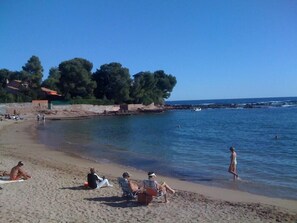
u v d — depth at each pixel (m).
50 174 21.09
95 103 120.06
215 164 28.84
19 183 17.98
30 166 24.33
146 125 77.56
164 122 86.94
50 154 32.91
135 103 135.38
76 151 36.12
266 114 113.81
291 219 13.40
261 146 41.22
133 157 32.72
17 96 104.75
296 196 18.44
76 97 117.88
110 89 127.44
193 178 23.27
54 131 60.19
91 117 105.44
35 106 102.69
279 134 55.00
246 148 39.53
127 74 130.25
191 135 55.69
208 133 59.16
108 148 39.22
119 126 74.06
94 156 33.00
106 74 128.00
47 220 12.13
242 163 29.31
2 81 134.12
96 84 125.56
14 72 136.00
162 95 154.50
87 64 126.75
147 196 14.66
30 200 14.84
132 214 13.33
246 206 15.34
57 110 106.31
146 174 24.45
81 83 119.88
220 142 46.00
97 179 17.69
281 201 17.19
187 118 103.00
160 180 22.42
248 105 179.88
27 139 46.19
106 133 58.09
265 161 30.25
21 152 33.31
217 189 19.92
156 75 157.25
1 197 15.16
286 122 79.25
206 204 15.34
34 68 136.88
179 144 43.81
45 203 14.47
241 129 65.94
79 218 12.61
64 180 19.22
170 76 158.62
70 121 89.06
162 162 29.91
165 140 48.41
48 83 127.88
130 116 113.50
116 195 16.11
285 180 22.53
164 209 14.16
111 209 13.92
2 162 25.48
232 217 13.41
